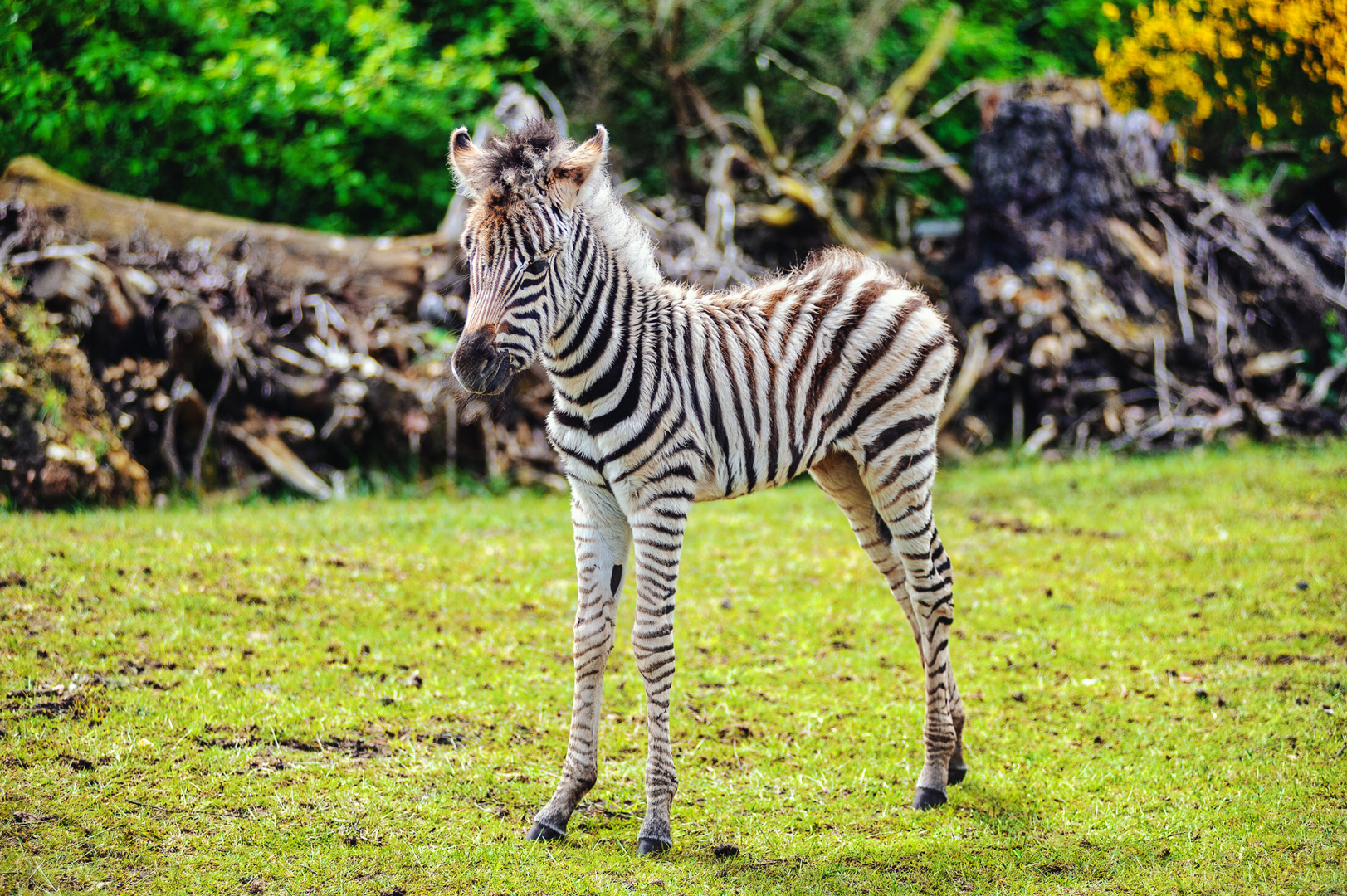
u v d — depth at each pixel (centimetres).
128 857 563
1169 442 1485
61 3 1639
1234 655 863
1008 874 576
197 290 1348
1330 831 605
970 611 967
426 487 1331
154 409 1228
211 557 980
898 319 679
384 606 923
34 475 1116
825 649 891
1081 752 723
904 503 675
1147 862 583
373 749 700
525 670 830
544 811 616
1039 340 1531
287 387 1333
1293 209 1923
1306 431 1493
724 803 659
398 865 570
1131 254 1612
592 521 629
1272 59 1720
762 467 659
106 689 736
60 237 1312
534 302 571
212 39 1755
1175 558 1077
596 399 606
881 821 640
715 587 1026
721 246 1639
